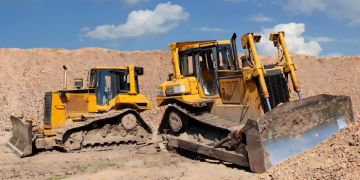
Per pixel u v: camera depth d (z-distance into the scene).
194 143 7.77
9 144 9.96
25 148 8.62
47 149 9.77
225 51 8.57
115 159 8.18
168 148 9.27
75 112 10.02
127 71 10.85
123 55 26.58
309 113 6.98
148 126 10.51
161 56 26.77
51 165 7.46
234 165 6.88
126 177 6.20
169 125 9.42
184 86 8.30
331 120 7.54
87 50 26.56
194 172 6.52
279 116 6.32
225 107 7.80
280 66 8.23
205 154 7.38
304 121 6.85
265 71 7.06
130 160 8.01
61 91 9.89
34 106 20.75
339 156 5.11
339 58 29.47
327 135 7.14
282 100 7.38
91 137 9.72
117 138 10.01
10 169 7.04
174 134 9.09
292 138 6.53
